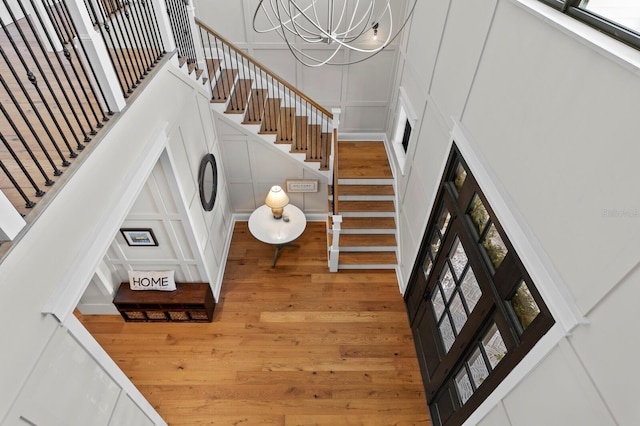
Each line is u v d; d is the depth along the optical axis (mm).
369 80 5375
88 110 2203
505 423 1988
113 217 1997
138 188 2252
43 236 1506
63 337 1658
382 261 4652
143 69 2531
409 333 4035
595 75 1378
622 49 1285
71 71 2637
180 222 3363
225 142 4512
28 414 1438
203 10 4773
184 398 3416
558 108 1605
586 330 1403
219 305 4238
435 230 3463
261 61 5211
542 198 1722
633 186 1195
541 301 1695
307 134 5176
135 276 3799
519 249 1832
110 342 3830
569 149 1529
